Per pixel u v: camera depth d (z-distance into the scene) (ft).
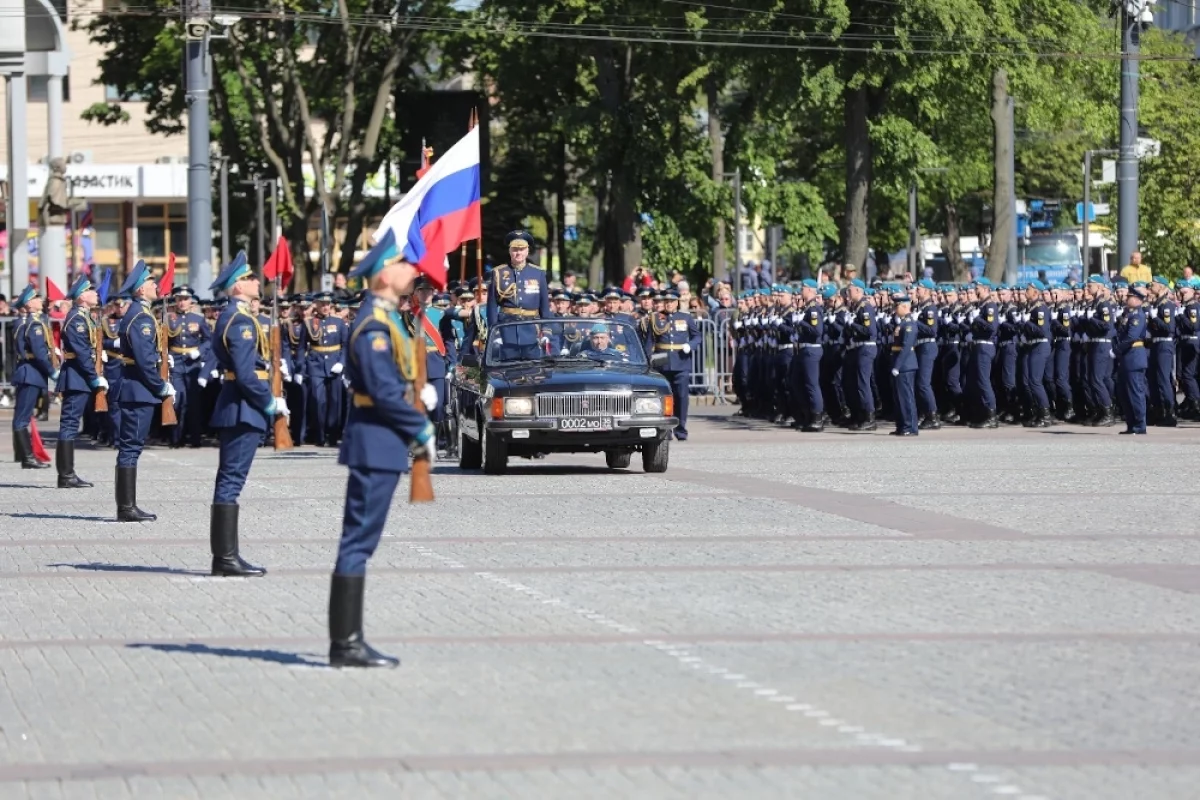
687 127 477.77
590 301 238.07
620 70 460.96
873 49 355.56
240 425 116.26
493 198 487.61
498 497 162.81
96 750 70.18
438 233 171.94
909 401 245.86
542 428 180.65
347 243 424.05
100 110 477.77
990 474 181.06
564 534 134.62
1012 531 134.10
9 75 389.60
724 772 65.26
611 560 120.57
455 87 561.84
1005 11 369.91
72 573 119.03
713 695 78.18
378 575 114.52
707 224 459.32
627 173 446.60
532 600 104.22
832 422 269.44
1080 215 486.79
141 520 149.89
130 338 147.95
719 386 340.80
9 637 95.14
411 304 184.03
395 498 163.22
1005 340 261.24
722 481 177.17
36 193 554.87
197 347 247.91
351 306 250.78
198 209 295.89
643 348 196.03
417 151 398.42
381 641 91.97
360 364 85.10
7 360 337.93
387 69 419.54
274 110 422.00
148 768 67.05
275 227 414.62
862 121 374.22
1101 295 258.37
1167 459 198.39
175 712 76.54
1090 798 61.62
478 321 204.44
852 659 85.97
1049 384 262.06
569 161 518.78
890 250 642.63
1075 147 588.91
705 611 99.71
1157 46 502.38
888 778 64.23
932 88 381.60
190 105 295.89
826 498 158.71
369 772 65.98
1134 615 97.40
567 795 62.44
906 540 129.59
